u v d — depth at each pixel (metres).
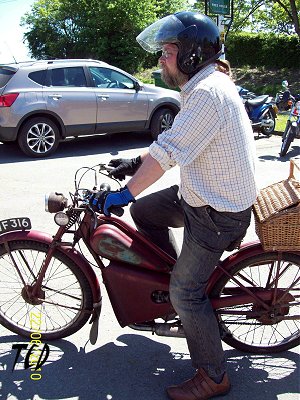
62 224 2.87
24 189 6.77
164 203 2.89
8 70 8.63
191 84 2.39
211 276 2.90
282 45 24.42
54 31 35.69
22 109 8.44
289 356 3.10
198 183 2.40
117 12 29.86
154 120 10.08
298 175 7.40
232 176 2.37
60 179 7.31
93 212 2.86
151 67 30.75
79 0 32.16
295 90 20.28
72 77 9.04
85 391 2.78
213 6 8.80
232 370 2.95
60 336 3.18
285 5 23.84
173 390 2.70
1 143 10.06
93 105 9.14
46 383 2.83
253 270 3.62
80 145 10.02
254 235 5.07
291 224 2.64
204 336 2.61
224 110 2.26
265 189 2.96
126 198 2.46
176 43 2.37
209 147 2.33
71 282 3.82
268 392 2.77
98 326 3.24
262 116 11.05
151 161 2.36
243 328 3.32
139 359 3.06
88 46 31.61
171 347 3.18
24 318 3.37
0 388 2.79
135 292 2.86
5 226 3.04
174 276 2.62
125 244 2.81
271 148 9.83
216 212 2.43
